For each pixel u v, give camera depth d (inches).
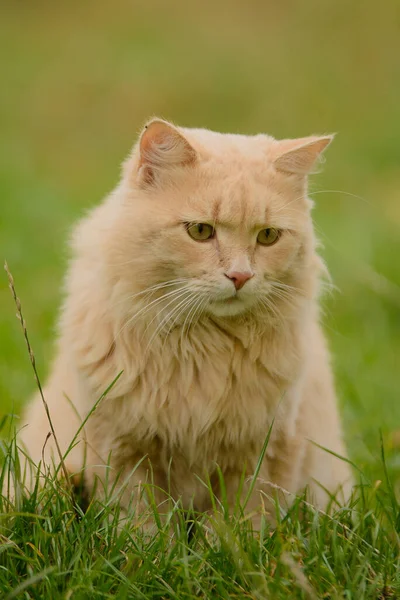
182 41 1048.2
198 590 196.5
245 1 1178.6
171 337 236.8
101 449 245.4
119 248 233.8
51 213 578.6
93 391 240.5
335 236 548.4
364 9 1058.1
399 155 789.2
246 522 222.7
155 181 239.1
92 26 1098.1
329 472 281.9
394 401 363.9
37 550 202.1
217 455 248.7
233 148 248.2
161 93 908.0
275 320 240.2
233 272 229.8
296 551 209.0
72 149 809.5
